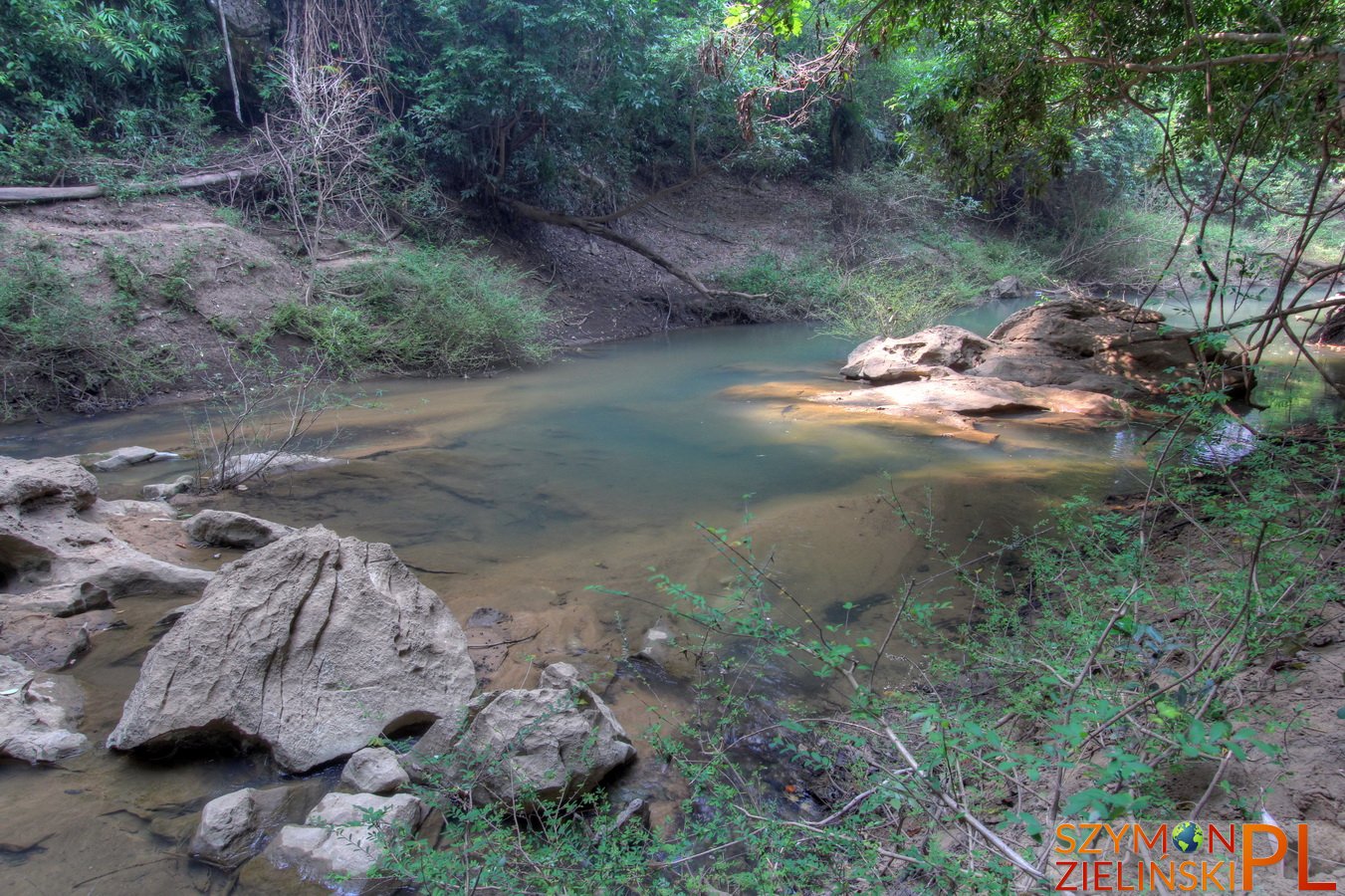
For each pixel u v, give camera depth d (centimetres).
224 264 1212
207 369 1098
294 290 1272
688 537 565
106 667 402
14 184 1175
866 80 2475
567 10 1511
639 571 508
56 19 1281
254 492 669
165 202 1280
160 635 434
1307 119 556
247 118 1611
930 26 747
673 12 1669
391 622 366
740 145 2069
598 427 911
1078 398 1009
